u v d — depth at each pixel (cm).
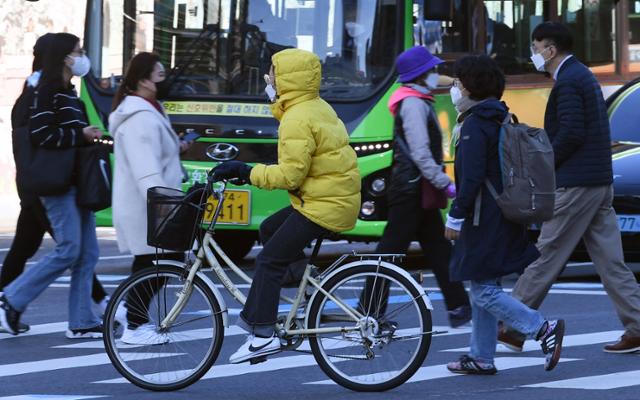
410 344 1991
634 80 3578
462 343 2408
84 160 2414
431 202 2523
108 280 3469
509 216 2006
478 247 2025
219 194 2011
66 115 2381
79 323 2500
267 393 2005
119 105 2302
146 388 2045
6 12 6825
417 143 2505
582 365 2184
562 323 2033
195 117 3494
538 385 2022
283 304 2006
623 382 2036
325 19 3491
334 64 3472
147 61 2303
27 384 2094
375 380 2000
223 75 3516
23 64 6819
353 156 1978
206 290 2030
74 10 6925
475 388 2009
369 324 1991
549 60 2328
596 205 2289
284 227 1970
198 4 3553
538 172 2000
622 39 4006
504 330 2281
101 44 3644
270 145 3469
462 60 2042
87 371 2197
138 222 2305
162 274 2044
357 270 1995
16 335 2541
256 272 1977
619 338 2436
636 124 3469
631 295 2273
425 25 3525
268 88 2005
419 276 2006
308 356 2297
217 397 1984
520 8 3766
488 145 2017
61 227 2439
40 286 2481
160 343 2045
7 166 6769
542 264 2314
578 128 2270
